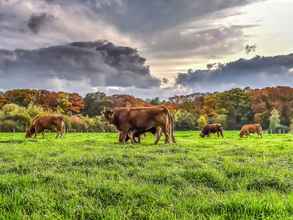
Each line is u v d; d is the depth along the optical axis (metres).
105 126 84.44
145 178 10.55
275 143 29.12
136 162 13.11
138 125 25.23
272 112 115.75
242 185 9.98
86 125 82.31
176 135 57.53
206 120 113.44
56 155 15.66
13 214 6.78
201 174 10.58
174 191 9.10
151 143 25.55
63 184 9.12
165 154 16.59
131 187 8.80
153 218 6.91
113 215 6.97
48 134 50.81
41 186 8.80
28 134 37.31
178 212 7.35
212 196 8.73
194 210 7.50
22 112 72.00
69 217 7.00
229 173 11.32
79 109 118.31
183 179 10.27
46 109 106.25
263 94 130.38
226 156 16.08
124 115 25.38
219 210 7.50
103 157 13.50
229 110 123.81
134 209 7.50
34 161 13.01
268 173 11.12
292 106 127.31
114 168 12.04
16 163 12.45
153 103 138.38
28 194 7.83
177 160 14.02
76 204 7.60
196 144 24.98
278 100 129.00
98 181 9.38
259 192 9.33
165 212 7.18
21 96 110.38
